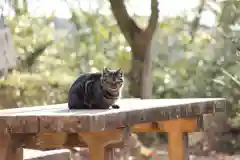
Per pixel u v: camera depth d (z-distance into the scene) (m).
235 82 9.81
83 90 4.33
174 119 4.87
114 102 4.25
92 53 11.97
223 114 9.73
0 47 9.66
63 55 11.59
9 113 3.95
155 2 9.26
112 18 12.27
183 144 5.20
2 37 9.77
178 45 12.18
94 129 3.36
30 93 9.62
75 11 12.52
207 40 11.59
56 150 5.13
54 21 12.66
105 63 11.62
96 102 4.22
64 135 3.96
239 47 10.20
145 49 9.47
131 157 7.77
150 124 5.38
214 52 10.88
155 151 8.82
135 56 9.55
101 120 3.43
